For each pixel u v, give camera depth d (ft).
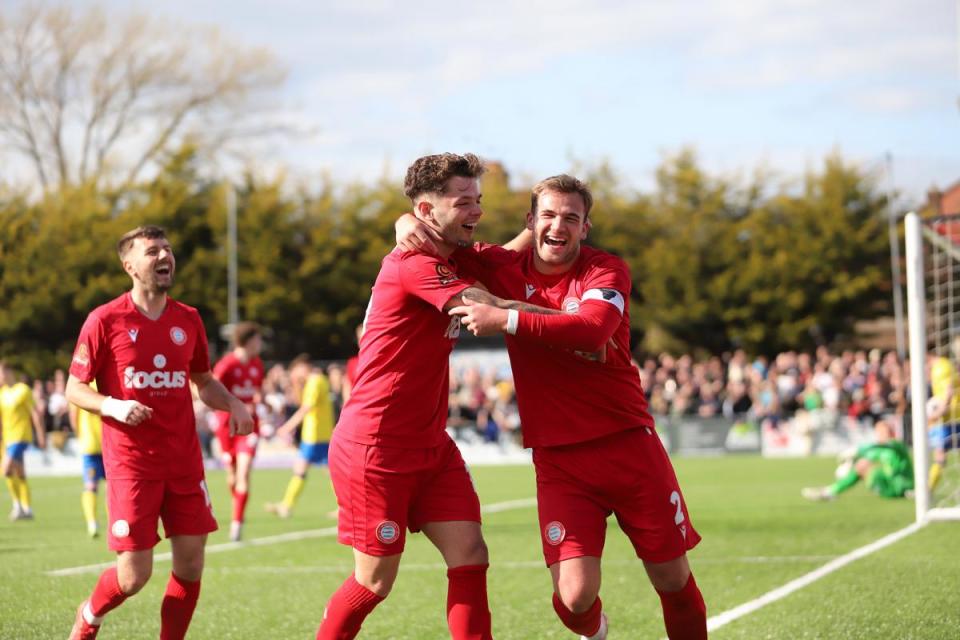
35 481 99.45
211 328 185.16
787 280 179.11
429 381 21.03
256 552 45.83
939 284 62.59
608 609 31.37
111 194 186.80
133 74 197.67
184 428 25.08
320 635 21.45
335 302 188.75
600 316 19.74
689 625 21.79
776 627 27.76
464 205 20.67
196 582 25.00
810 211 181.47
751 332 179.11
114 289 177.27
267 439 114.32
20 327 175.32
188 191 189.88
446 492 21.42
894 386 113.50
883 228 181.37
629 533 21.45
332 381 109.09
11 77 193.47
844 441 114.52
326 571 40.11
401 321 20.63
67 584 37.45
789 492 71.05
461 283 20.18
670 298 183.42
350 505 21.07
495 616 30.60
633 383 21.33
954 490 61.41
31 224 181.06
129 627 29.48
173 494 24.75
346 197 192.85
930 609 29.22
